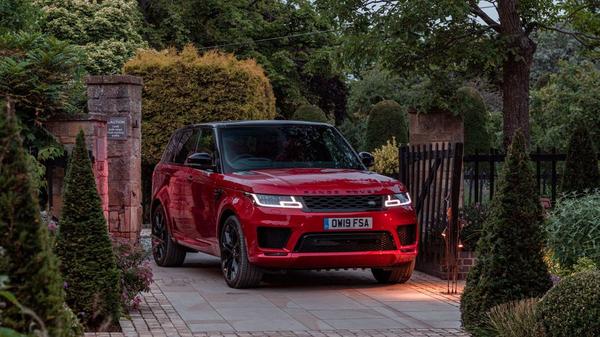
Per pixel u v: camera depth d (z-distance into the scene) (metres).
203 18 35.97
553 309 5.86
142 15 33.28
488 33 18.67
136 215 14.67
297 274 11.91
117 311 7.69
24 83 12.62
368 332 7.73
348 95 40.84
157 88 23.62
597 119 20.11
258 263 9.99
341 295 9.92
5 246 3.94
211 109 23.78
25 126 12.66
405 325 8.09
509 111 18.50
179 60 23.72
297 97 36.09
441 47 18.28
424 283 10.98
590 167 11.41
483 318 6.87
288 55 36.91
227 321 8.19
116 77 14.42
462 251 11.37
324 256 9.98
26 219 4.00
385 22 17.38
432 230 11.73
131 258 8.71
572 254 9.48
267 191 10.04
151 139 23.62
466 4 16.84
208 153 11.46
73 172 7.69
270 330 7.78
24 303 3.93
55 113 13.05
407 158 12.70
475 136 26.23
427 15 16.62
